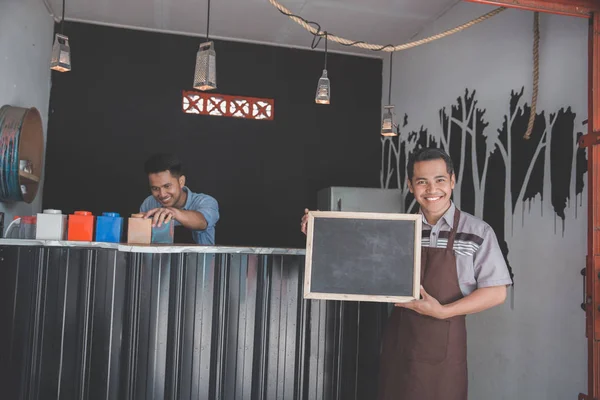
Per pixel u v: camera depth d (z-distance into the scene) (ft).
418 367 7.04
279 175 17.79
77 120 16.31
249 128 17.63
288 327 8.32
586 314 8.04
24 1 13.05
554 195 9.87
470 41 13.16
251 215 17.51
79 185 16.25
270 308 8.23
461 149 13.32
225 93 17.48
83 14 15.93
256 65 17.78
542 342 9.95
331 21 15.55
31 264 7.67
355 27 15.93
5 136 10.87
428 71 15.35
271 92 17.85
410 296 6.85
